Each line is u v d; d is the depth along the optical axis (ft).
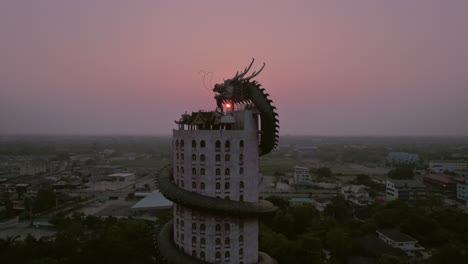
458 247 401.08
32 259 358.02
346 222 528.22
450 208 606.55
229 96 291.38
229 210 258.37
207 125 285.02
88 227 533.96
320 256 385.50
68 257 355.97
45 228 573.33
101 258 347.56
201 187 274.98
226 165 275.18
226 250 272.92
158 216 636.48
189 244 277.85
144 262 360.07
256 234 280.92
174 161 294.66
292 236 475.31
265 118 276.00
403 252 397.60
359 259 390.63
